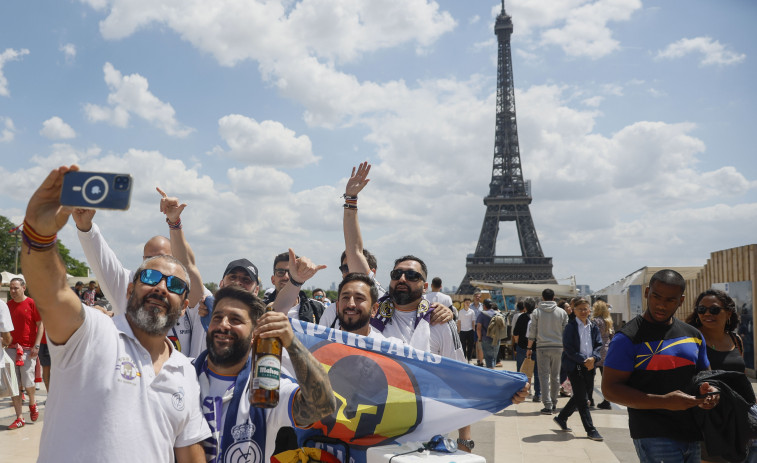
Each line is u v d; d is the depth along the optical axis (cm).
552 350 1219
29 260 242
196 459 283
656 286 434
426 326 496
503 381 389
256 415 306
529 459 830
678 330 446
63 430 255
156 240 485
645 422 438
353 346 381
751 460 500
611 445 919
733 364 521
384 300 520
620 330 454
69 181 231
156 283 284
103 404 258
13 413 1052
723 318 526
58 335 258
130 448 256
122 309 425
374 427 365
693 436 430
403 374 379
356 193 588
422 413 375
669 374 431
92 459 250
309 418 297
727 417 416
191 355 464
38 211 239
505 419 1141
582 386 981
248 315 304
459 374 389
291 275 463
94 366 261
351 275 436
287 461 310
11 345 959
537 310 1234
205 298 470
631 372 441
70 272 7712
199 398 296
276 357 277
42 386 1399
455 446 355
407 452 344
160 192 497
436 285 1385
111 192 232
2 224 7556
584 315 994
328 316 506
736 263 1792
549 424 1093
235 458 297
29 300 989
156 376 277
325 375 293
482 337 1991
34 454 764
